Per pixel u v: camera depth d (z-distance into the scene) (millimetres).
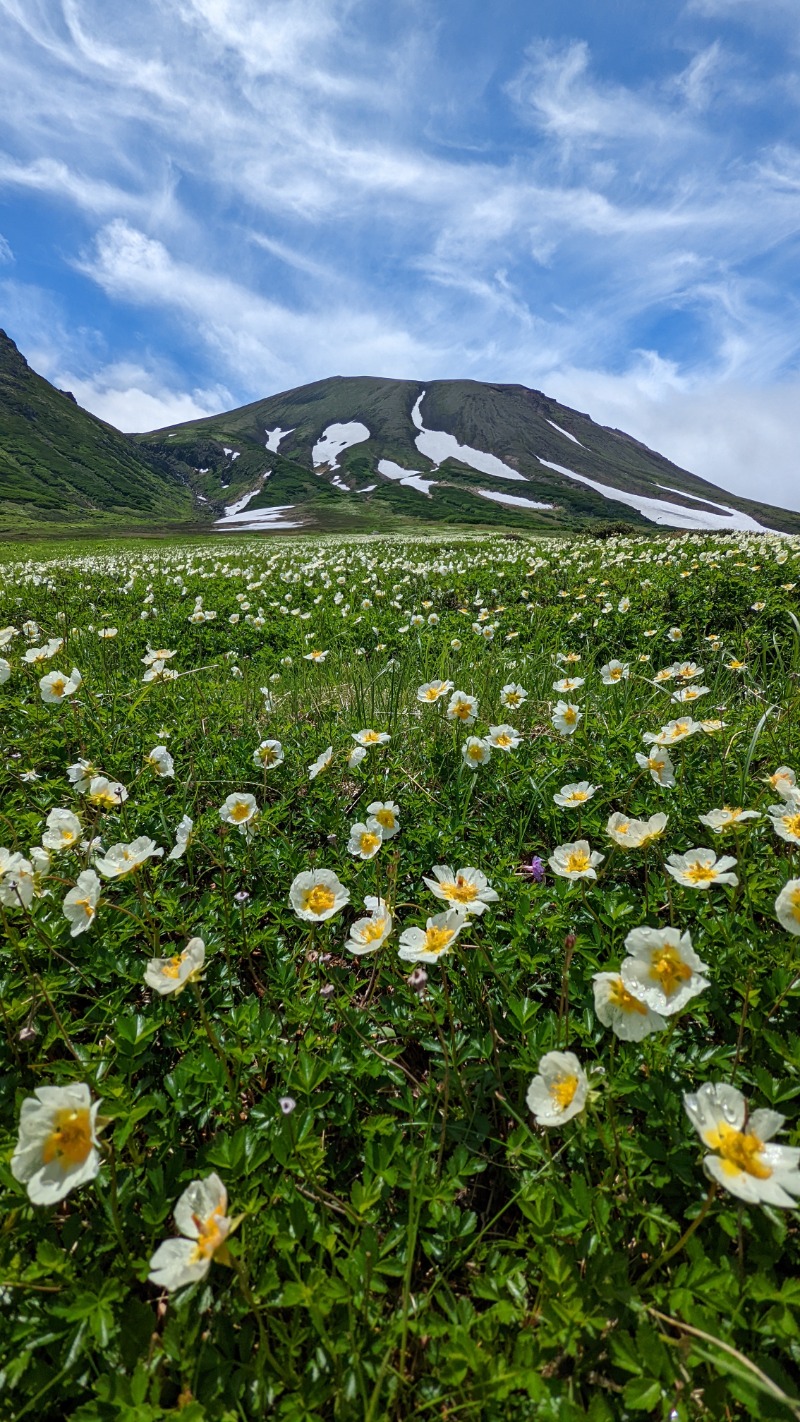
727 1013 2123
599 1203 1540
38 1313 1505
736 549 12734
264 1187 1688
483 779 3842
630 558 12852
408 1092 1977
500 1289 1507
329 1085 2072
